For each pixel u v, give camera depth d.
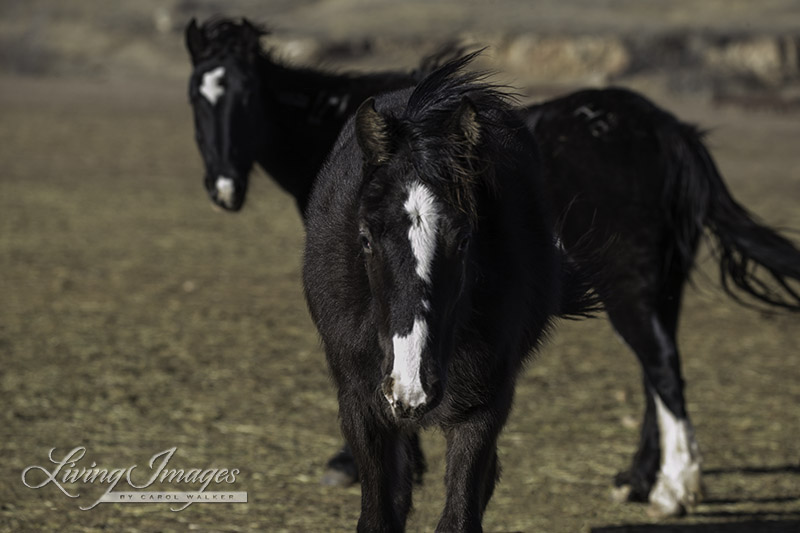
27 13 71.75
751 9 63.84
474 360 6.31
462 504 6.35
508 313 6.45
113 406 11.77
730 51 55.50
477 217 5.97
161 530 8.61
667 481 9.31
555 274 7.39
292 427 11.31
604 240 9.56
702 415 12.12
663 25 59.28
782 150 35.88
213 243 21.97
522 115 9.15
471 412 6.45
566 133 9.80
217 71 10.86
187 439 10.82
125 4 74.19
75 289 17.59
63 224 23.28
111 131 39.62
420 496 9.73
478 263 6.27
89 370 13.12
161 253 20.77
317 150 11.03
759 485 10.03
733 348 15.12
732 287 18.88
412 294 5.63
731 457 10.78
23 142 36.12
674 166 9.66
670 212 9.70
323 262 6.71
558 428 11.59
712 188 9.76
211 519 8.89
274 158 11.32
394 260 5.68
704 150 9.81
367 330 6.29
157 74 61.44
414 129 5.91
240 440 10.86
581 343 15.27
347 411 6.62
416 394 5.49
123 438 10.77
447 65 6.53
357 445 6.61
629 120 9.73
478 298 6.27
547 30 58.00
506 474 10.26
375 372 6.39
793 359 14.52
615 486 9.74
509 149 7.02
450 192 5.73
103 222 23.69
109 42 66.69
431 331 5.60
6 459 10.03
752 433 11.51
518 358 6.77
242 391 12.52
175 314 16.17
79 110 45.41
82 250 20.75
